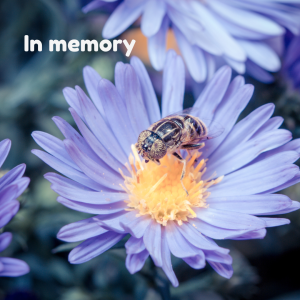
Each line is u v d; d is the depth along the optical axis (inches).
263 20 4.8
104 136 4.1
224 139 4.2
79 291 4.9
